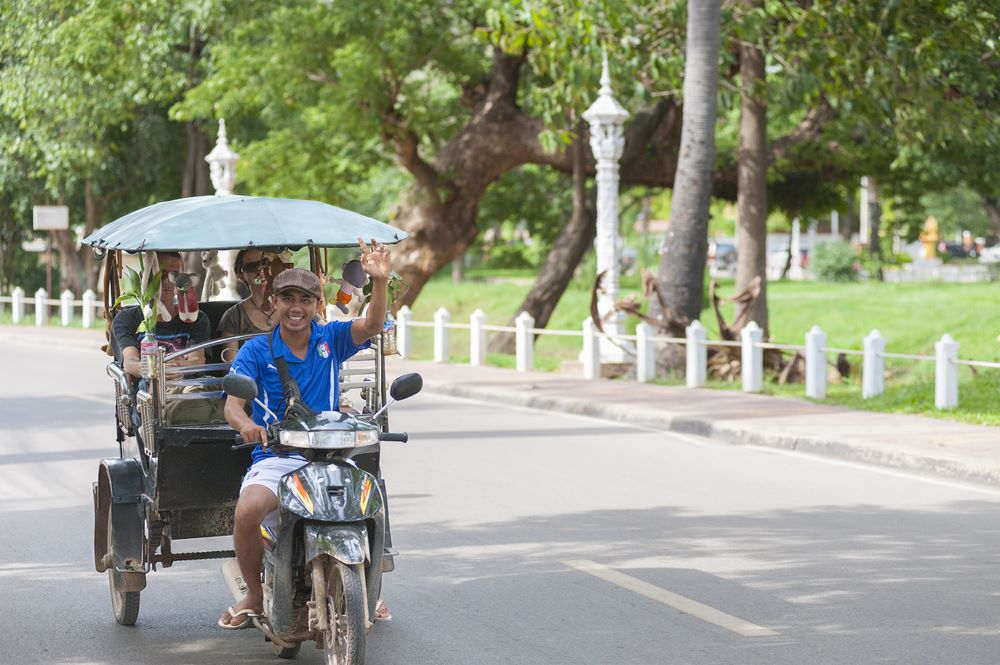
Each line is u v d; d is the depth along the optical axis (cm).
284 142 7219
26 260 10269
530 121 6825
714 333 6838
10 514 2314
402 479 2620
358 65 6294
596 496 2417
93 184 8838
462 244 7131
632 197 11025
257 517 1316
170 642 1519
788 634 1495
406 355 5506
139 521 1534
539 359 5588
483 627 1546
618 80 5194
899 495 2414
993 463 2567
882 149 6625
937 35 4812
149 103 8712
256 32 7131
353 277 1576
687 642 1469
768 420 3281
